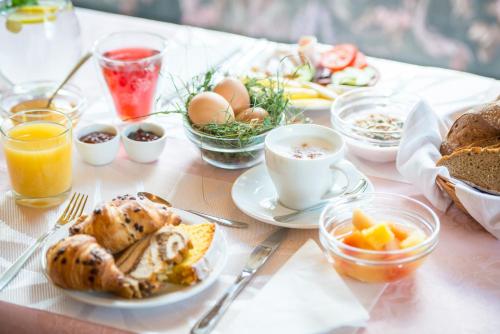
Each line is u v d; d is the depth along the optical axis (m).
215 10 2.98
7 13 1.55
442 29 2.80
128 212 1.00
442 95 1.59
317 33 2.93
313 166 1.12
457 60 2.84
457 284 1.03
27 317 0.96
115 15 2.00
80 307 0.97
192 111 1.27
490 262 1.08
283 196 1.19
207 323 0.92
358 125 1.43
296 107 1.49
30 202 1.21
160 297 0.95
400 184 1.30
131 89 1.48
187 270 0.96
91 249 0.94
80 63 1.52
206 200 1.24
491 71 2.82
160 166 1.35
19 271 1.05
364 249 1.00
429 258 1.09
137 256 0.99
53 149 1.19
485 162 1.15
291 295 0.96
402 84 1.64
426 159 1.21
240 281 1.01
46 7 1.58
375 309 0.97
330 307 0.93
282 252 1.09
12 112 1.46
